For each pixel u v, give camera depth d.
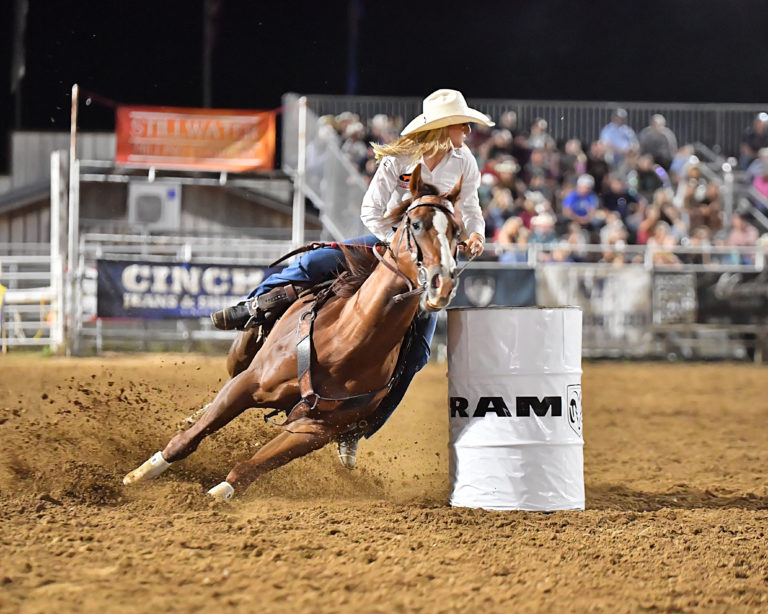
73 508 8.05
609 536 7.67
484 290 25.92
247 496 9.21
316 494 9.53
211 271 24.73
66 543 6.88
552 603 5.94
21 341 24.45
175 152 24.91
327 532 7.42
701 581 6.50
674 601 6.06
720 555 7.12
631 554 7.10
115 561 6.48
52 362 21.44
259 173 26.64
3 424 11.54
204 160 24.97
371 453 12.11
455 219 7.88
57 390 15.35
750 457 13.14
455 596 5.99
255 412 11.31
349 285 8.47
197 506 8.11
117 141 24.72
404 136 8.73
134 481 8.79
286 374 8.32
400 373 8.62
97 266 24.03
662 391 20.89
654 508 9.56
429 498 9.49
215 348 25.56
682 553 7.17
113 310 24.14
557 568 6.67
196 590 5.92
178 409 12.01
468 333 8.83
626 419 16.88
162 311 24.45
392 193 8.72
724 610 5.95
